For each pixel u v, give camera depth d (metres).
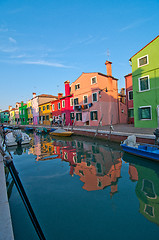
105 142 14.16
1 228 2.82
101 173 7.09
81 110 24.95
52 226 3.75
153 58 15.28
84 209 4.41
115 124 23.53
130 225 3.72
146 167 7.57
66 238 3.37
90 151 11.32
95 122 22.69
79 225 3.76
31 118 45.66
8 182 6.36
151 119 15.60
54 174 7.22
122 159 9.00
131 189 5.48
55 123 31.11
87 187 5.76
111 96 24.00
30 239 3.32
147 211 4.23
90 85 23.28
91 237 3.35
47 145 14.98
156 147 8.87
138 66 16.70
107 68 24.38
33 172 7.60
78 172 7.34
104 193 5.27
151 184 5.83
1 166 6.43
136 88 17.05
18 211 4.33
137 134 11.96
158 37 14.81
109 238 3.34
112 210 4.32
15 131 16.88
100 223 3.82
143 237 3.32
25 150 13.26
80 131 19.00
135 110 17.20
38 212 4.33
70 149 12.47
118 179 6.36
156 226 3.65
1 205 3.55
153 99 15.40
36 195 5.29
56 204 4.70
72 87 27.06
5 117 73.81
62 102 30.08
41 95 41.31
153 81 15.35
